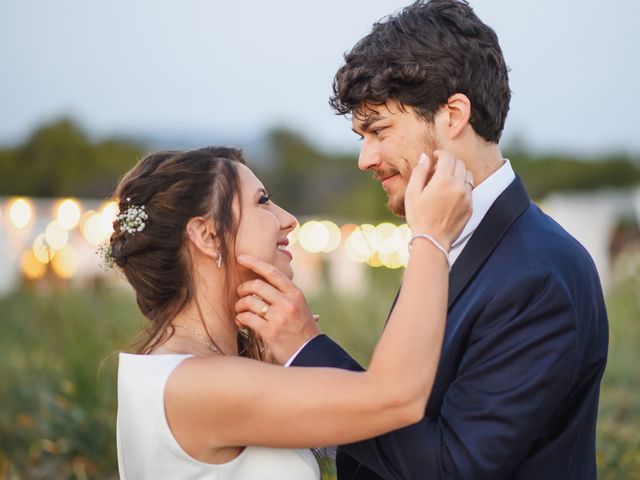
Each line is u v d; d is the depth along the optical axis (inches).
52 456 169.5
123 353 88.5
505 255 86.3
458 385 82.7
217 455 83.2
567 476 86.1
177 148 95.7
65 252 435.5
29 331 270.2
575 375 83.4
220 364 82.5
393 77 88.7
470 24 89.7
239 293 89.4
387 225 409.4
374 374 79.4
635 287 298.4
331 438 80.1
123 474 88.1
